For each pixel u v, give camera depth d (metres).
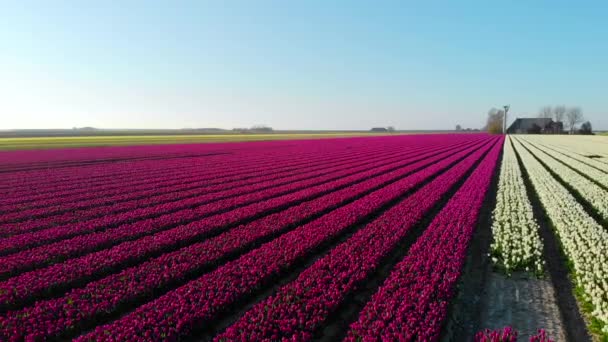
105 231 15.23
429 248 12.09
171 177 30.03
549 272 11.51
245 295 9.70
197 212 18.16
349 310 9.39
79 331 8.55
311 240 13.25
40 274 10.82
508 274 11.20
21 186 26.52
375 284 10.68
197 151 55.72
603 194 20.92
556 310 9.30
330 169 33.44
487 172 29.75
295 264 11.81
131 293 9.62
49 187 26.06
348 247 12.46
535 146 63.91
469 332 8.51
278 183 26.52
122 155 49.06
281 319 8.16
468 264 12.23
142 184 27.08
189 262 11.55
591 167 33.53
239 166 36.81
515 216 16.27
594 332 8.30
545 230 15.71
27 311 8.87
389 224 15.01
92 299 9.33
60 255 12.54
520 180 26.11
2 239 14.29
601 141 78.69
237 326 7.89
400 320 7.75
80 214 18.36
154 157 46.84
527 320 8.92
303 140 92.56
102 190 24.95
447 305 8.80
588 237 13.28
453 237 12.83
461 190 22.05
